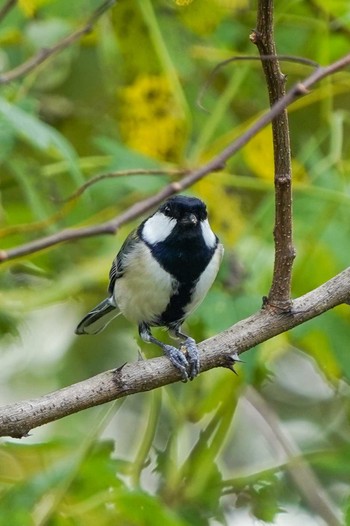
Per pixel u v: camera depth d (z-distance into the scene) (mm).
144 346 10805
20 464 10516
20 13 10961
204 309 9016
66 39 9031
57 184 11086
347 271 7254
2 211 10938
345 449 10836
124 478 10109
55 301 10938
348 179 10727
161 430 11938
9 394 12852
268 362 11367
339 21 11047
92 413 12125
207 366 7074
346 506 9375
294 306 7109
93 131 12266
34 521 9156
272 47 6016
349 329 9555
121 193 11234
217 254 8922
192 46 11414
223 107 10891
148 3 10742
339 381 11094
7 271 11234
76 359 12852
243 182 10516
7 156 9625
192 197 8969
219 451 10531
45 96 12211
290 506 10883
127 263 8891
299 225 10359
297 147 12461
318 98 11211
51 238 4816
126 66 11273
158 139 11133
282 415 12695
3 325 11156
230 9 11250
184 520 9625
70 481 9148
